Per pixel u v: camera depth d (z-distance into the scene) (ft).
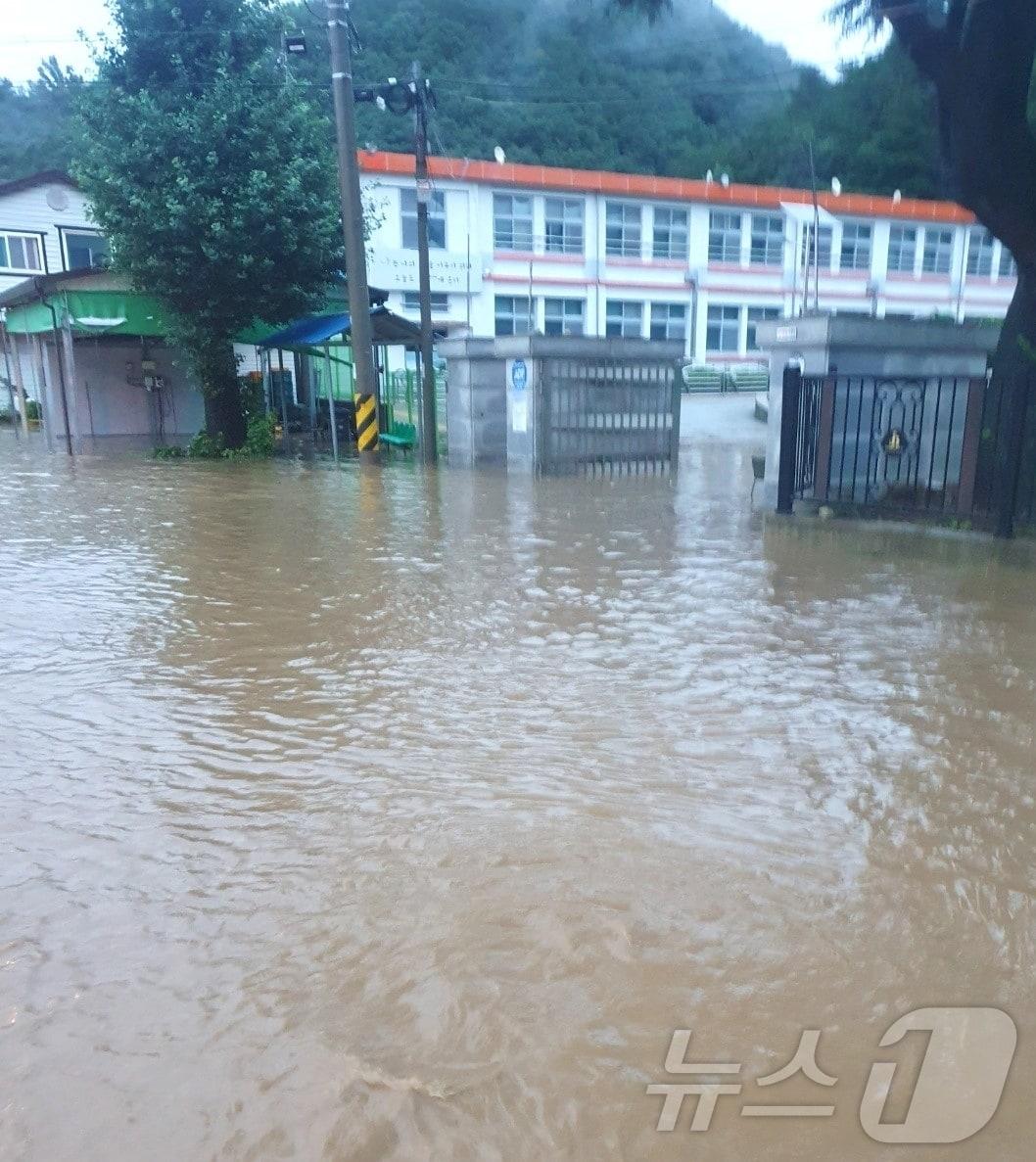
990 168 28.96
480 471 52.37
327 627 21.16
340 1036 8.54
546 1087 7.99
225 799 12.99
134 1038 8.51
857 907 10.43
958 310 120.16
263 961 9.53
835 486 34.50
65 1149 7.38
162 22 54.49
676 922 10.13
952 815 12.46
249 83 55.52
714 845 11.70
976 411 29.99
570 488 44.75
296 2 84.48
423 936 9.91
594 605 22.84
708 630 20.68
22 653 19.36
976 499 31.35
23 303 68.13
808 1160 7.34
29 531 33.06
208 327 57.77
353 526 34.17
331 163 59.47
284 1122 7.63
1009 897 10.66
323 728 15.44
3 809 12.71
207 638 20.30
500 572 26.43
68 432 60.49
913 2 28.68
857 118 80.02
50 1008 8.87
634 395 51.55
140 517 36.14
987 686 17.21
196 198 53.31
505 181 106.32
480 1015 8.78
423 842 11.78
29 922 10.18
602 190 109.50
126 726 15.57
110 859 11.45
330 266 59.82
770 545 29.84
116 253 55.62
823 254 120.67
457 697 16.80
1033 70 37.09
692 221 115.24
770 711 16.05
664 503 39.63
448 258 106.42
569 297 112.16
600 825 12.19
